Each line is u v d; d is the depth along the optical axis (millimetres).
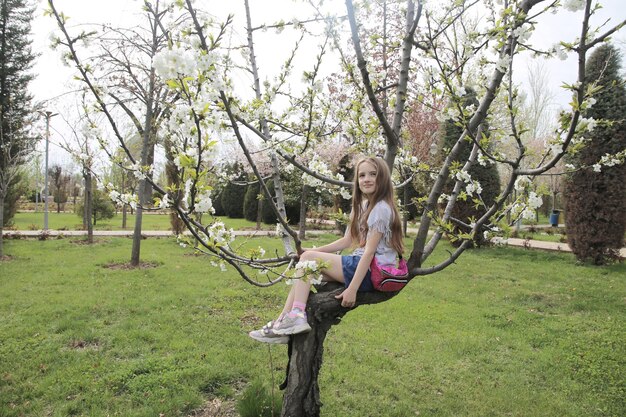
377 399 3363
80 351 4031
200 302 5641
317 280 2123
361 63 2100
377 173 2314
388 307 5613
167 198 1785
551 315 5531
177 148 1816
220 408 3174
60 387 3348
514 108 2113
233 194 20750
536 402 3361
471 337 4609
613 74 8055
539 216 24891
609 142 8203
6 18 15547
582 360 4078
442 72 2131
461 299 6125
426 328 4867
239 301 5723
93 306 5312
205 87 1739
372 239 2160
